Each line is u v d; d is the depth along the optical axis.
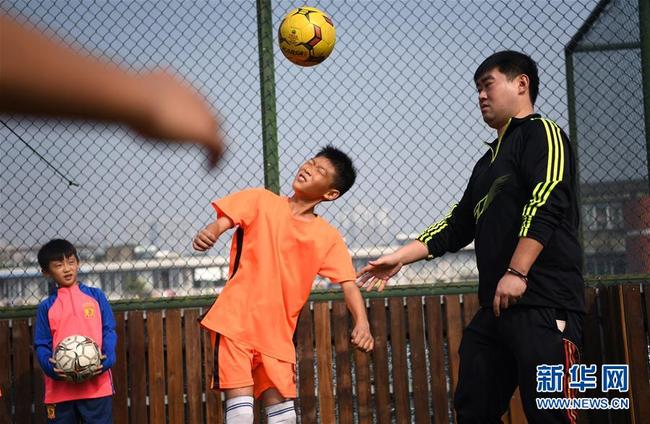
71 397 4.09
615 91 5.08
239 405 3.25
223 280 4.72
